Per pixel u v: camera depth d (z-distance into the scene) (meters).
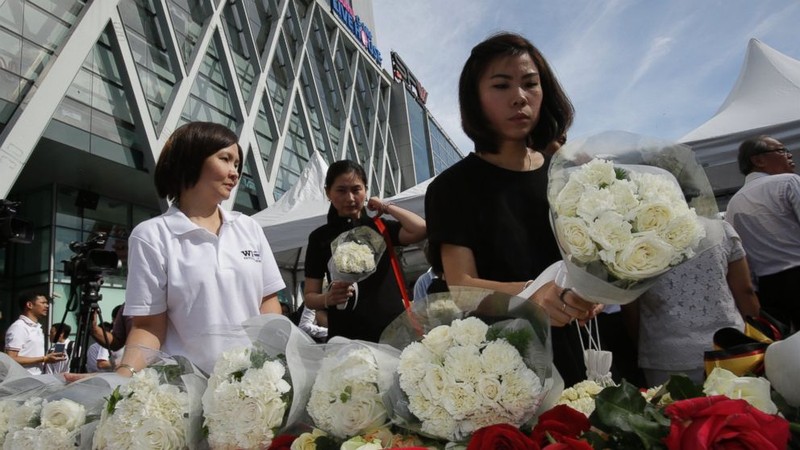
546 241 1.49
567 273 1.01
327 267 2.95
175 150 1.85
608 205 0.89
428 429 0.85
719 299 1.94
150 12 13.01
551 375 0.92
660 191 0.92
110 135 11.09
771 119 3.86
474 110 1.57
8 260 11.56
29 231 3.93
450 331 0.91
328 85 24.59
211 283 1.74
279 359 1.08
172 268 1.71
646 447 0.73
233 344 1.23
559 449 0.72
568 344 1.47
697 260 1.97
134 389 1.06
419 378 0.88
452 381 0.83
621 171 0.98
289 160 19.14
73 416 1.21
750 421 0.67
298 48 21.84
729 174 4.10
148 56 12.67
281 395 1.02
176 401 1.05
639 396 0.80
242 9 17.69
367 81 29.81
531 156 1.65
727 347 1.11
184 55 14.20
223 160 1.87
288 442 1.01
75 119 10.34
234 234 1.91
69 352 5.96
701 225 0.92
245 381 1.01
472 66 1.56
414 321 1.03
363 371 0.97
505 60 1.49
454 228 1.47
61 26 10.14
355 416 0.94
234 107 15.96
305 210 5.01
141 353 1.34
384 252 2.77
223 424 0.98
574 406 1.07
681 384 0.86
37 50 9.55
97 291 3.44
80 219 12.43
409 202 4.00
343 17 27.48
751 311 2.16
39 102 9.19
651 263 0.85
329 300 2.56
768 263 2.66
